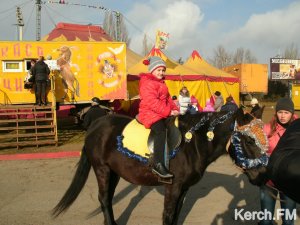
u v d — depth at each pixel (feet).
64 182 24.58
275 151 8.36
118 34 92.58
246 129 12.13
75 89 47.93
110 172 15.60
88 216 18.10
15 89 45.96
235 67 109.50
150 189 22.53
